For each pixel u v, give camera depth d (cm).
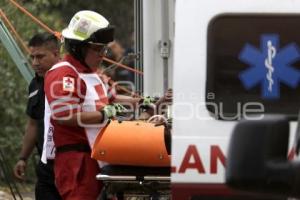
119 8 4009
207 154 1026
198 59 1038
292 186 724
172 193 1032
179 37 1040
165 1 1488
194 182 1026
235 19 1039
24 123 2464
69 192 1259
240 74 1035
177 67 1038
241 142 723
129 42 4006
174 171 1028
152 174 1177
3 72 2416
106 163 1195
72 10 3725
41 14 2402
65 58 1268
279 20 1036
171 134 1091
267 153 720
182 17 1041
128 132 1170
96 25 1256
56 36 1466
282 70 1034
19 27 2314
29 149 1520
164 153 1156
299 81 1030
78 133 1260
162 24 1488
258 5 1038
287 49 1035
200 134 1028
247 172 718
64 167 1265
